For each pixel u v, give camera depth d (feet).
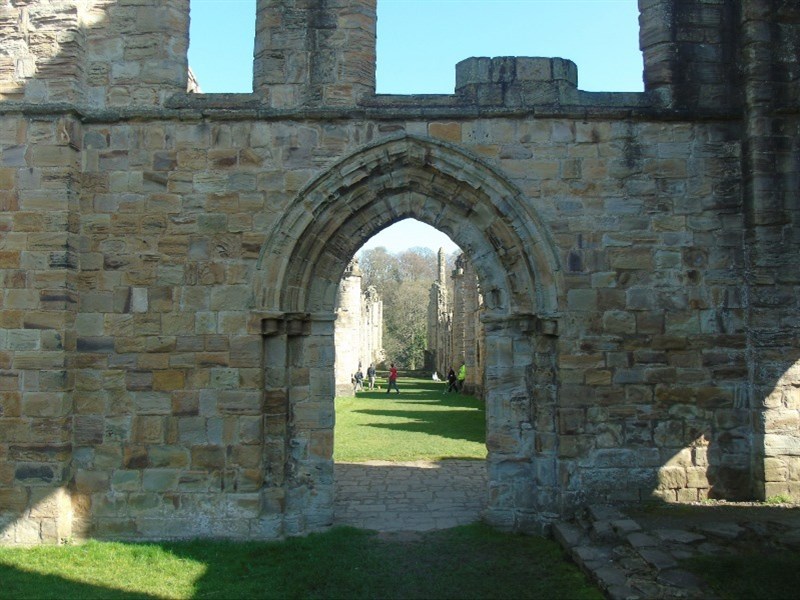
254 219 33.78
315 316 34.71
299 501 34.37
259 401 33.14
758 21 34.04
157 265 33.65
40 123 33.14
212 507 32.86
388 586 26.84
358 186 34.32
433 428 73.15
